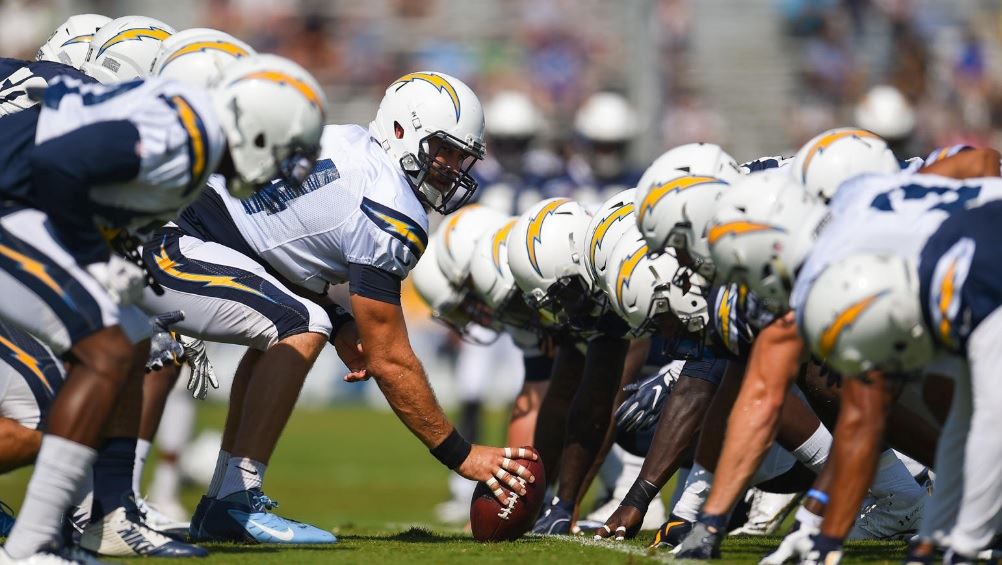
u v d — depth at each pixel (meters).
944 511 12.28
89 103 12.48
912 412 14.98
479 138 17.06
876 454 11.84
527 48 58.31
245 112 12.75
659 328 15.66
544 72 57.22
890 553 14.93
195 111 12.32
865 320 11.29
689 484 15.45
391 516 27.30
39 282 12.16
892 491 16.92
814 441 15.95
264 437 15.92
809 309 11.62
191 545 14.52
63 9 57.97
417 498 31.91
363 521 25.48
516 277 17.62
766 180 12.55
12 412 14.27
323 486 34.81
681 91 58.12
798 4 59.94
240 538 15.90
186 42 15.55
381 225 15.93
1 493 31.00
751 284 12.51
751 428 13.02
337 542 15.97
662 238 13.91
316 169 16.19
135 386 14.08
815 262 11.91
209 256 16.23
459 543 16.09
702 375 16.22
